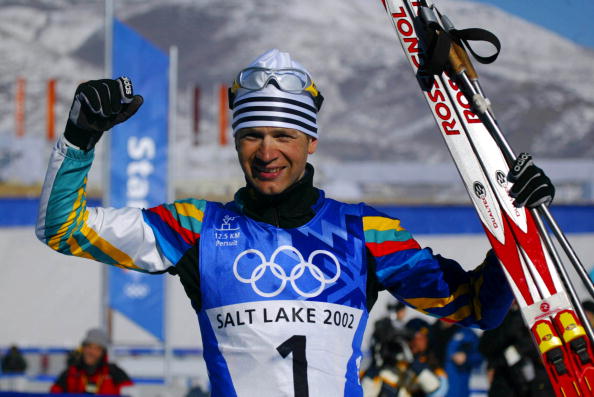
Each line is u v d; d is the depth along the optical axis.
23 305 60.88
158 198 37.94
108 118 7.82
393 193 120.44
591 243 57.75
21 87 128.00
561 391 8.41
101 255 8.40
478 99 8.66
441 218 57.41
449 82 8.96
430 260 8.56
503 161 8.73
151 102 38.03
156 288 37.84
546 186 8.16
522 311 8.45
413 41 9.10
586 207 58.50
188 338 57.31
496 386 20.44
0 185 106.94
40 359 59.22
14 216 62.62
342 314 8.16
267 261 8.12
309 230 8.29
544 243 8.45
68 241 8.27
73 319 60.88
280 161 8.26
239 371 8.03
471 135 8.84
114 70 37.88
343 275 8.21
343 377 8.11
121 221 8.41
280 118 8.25
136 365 53.28
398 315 31.78
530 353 20.08
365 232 8.43
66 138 7.94
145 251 8.43
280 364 7.96
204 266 8.21
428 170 119.88
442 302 8.66
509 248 8.54
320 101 8.77
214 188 105.56
